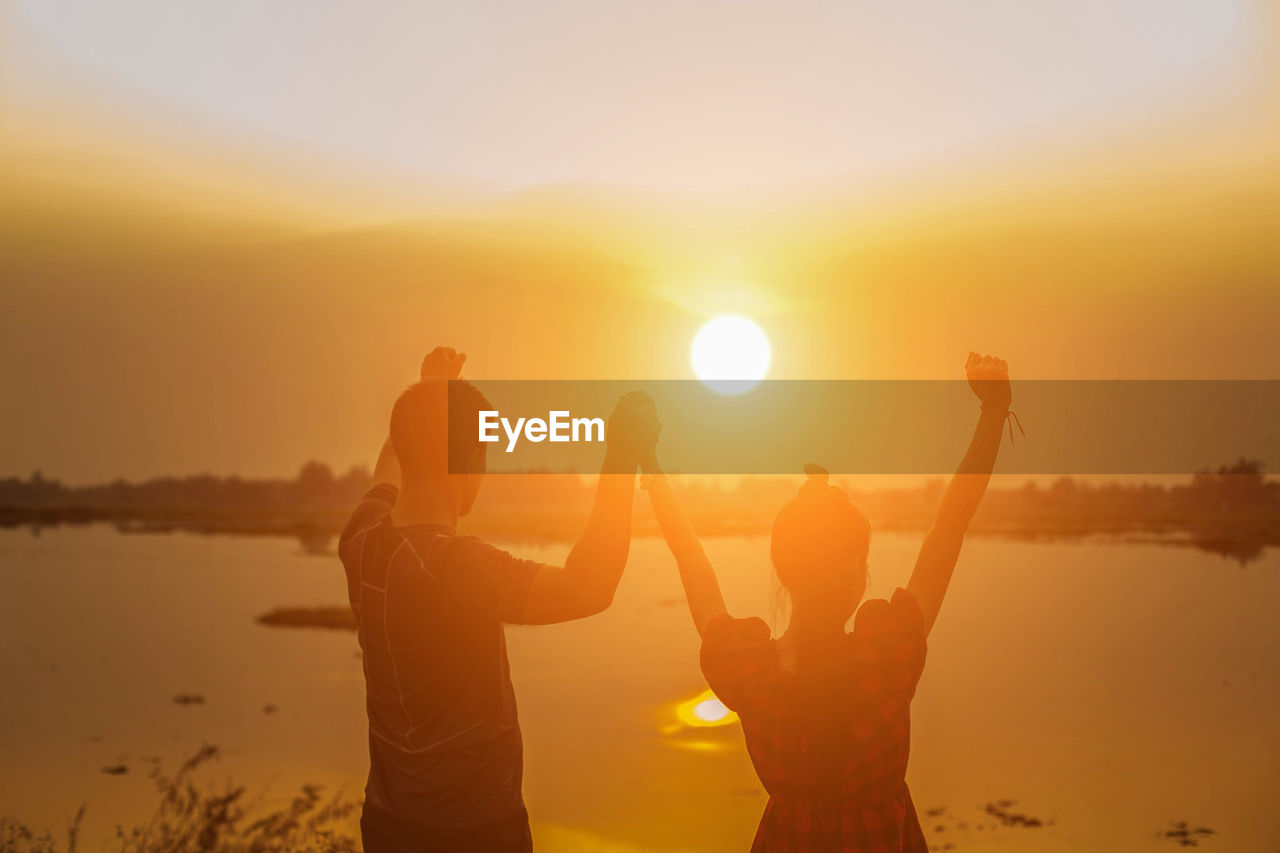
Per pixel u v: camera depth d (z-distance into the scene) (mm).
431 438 2027
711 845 7699
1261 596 32250
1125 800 9930
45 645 23922
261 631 26719
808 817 1781
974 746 12695
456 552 1878
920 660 1820
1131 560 46875
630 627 24078
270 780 10484
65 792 9703
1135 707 15461
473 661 1915
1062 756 12109
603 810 8820
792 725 1785
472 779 1926
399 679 1916
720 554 41562
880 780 1781
